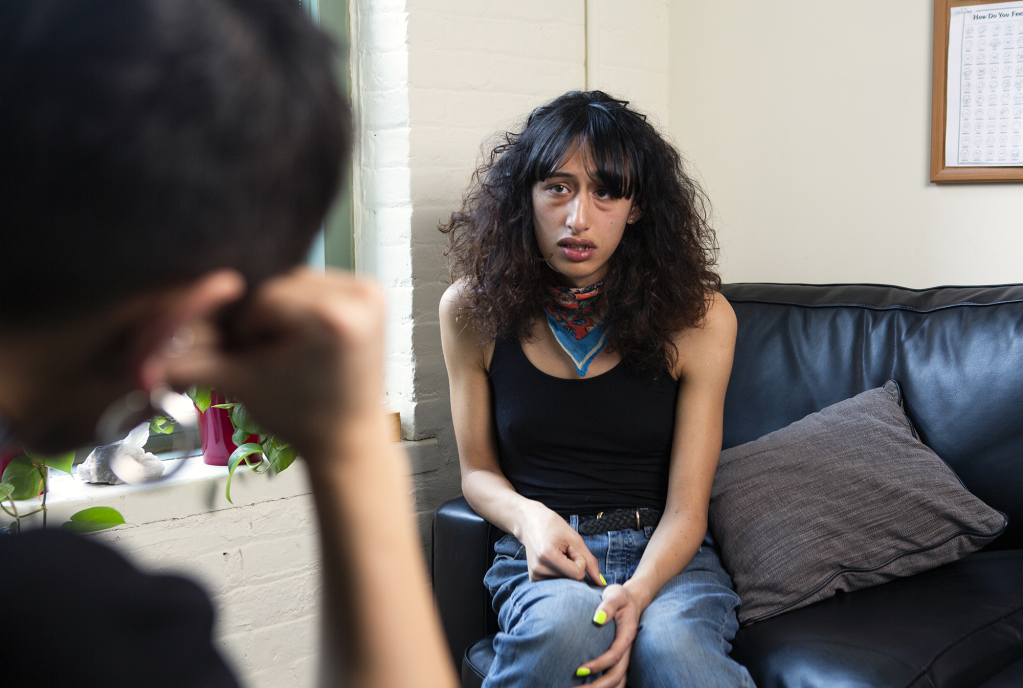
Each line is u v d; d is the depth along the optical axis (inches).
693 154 97.8
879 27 86.6
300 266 12.0
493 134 84.2
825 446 62.6
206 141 9.8
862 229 89.4
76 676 10.9
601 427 60.9
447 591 64.8
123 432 11.5
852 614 53.0
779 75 92.1
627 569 58.4
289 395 12.2
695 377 61.1
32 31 9.1
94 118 9.1
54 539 11.9
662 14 96.6
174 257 9.7
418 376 82.2
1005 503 61.6
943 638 49.1
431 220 81.5
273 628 73.7
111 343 10.2
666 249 59.8
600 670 49.0
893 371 68.7
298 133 10.9
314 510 13.6
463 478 64.5
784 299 77.3
